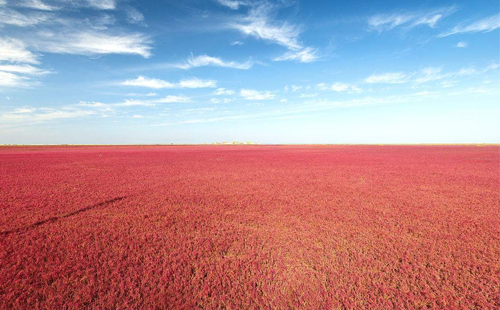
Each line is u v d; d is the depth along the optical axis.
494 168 18.86
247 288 3.91
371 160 26.33
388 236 5.88
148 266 4.51
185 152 44.28
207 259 4.80
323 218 7.22
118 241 5.60
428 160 26.05
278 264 4.62
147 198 9.63
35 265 4.50
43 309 3.38
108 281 4.03
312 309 3.43
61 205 8.59
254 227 6.52
